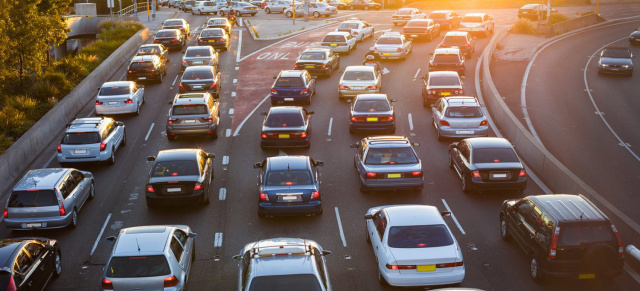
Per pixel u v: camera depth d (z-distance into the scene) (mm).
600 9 77188
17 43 30984
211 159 20750
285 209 16438
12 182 20719
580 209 12930
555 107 30359
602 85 35531
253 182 20312
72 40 69625
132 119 27844
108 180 20703
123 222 17375
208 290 13430
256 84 34031
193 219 17484
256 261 10984
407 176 18078
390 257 12320
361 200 18672
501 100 27531
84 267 14789
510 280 13461
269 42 47500
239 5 69062
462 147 19719
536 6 63188
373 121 24297
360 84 29453
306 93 28797
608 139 25391
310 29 54406
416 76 35375
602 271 12156
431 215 13352
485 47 44906
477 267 14180
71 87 33156
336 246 15555
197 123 24016
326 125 26484
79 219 17641
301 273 10617
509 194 18969
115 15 68750
